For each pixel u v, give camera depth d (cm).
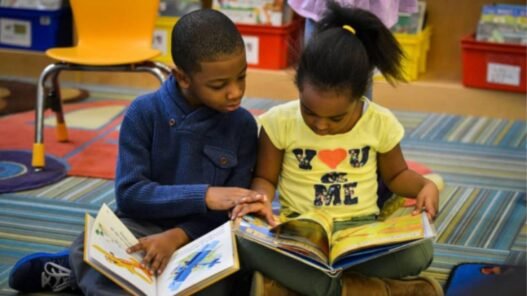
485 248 209
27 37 379
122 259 150
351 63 150
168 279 150
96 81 378
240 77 161
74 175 258
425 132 313
